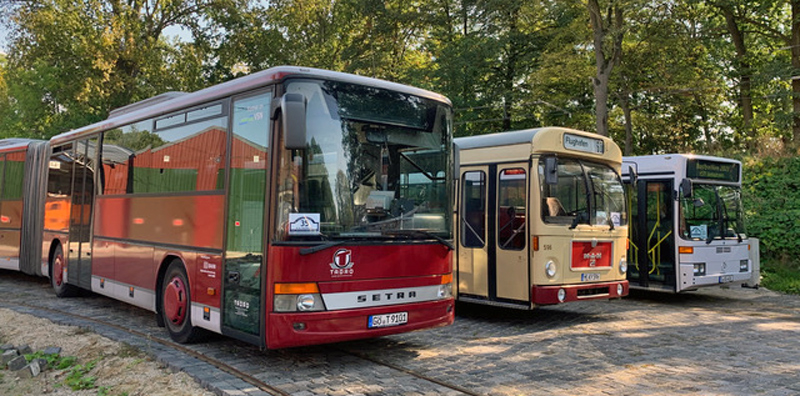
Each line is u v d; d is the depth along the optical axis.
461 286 10.82
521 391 6.03
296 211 6.21
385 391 5.98
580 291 9.95
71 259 11.38
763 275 15.90
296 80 6.44
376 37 33.19
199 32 33.34
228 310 6.85
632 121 31.88
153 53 30.64
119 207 9.69
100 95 29.75
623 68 27.52
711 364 7.17
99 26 29.72
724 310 11.62
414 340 8.51
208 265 7.27
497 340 8.57
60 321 9.10
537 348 8.04
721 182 13.23
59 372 6.86
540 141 9.79
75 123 30.70
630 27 24.92
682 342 8.47
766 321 10.28
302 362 7.07
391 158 6.93
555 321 10.28
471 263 10.65
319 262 6.26
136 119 9.39
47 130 30.89
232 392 5.70
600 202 10.53
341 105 6.63
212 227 7.27
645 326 9.77
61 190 12.02
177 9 33.16
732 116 31.47
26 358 7.26
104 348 7.54
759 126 26.80
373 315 6.54
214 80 34.09
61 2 28.88
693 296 13.89
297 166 6.26
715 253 12.73
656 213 12.78
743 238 13.38
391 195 6.89
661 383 6.34
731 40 29.69
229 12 32.28
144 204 8.91
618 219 10.76
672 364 7.17
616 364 7.17
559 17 28.83
